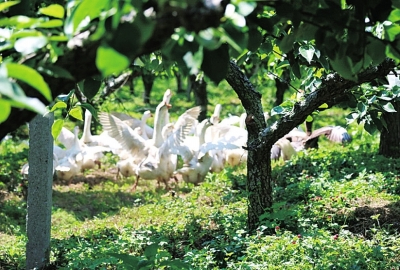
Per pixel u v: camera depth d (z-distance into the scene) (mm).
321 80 7926
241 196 12391
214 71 2811
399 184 11539
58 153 17578
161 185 16844
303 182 12242
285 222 9656
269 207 9477
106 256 8961
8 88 1915
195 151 16438
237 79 8914
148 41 2430
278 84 22641
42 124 8867
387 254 8094
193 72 2445
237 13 2436
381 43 2992
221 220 10328
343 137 14664
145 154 16297
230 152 17109
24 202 14891
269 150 9164
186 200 12938
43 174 8977
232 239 9359
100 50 1977
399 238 9055
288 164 14555
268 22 2922
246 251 8453
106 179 17672
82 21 2488
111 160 20016
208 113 29391
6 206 14312
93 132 24688
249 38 2963
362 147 17188
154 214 12273
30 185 9023
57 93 2660
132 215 12586
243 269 7707
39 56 2648
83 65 2570
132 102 33656
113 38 2191
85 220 13344
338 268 7656
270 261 7973
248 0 2416
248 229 9617
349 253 8070
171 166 15922
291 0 3080
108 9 2396
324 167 13812
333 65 3008
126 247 9500
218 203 12422
